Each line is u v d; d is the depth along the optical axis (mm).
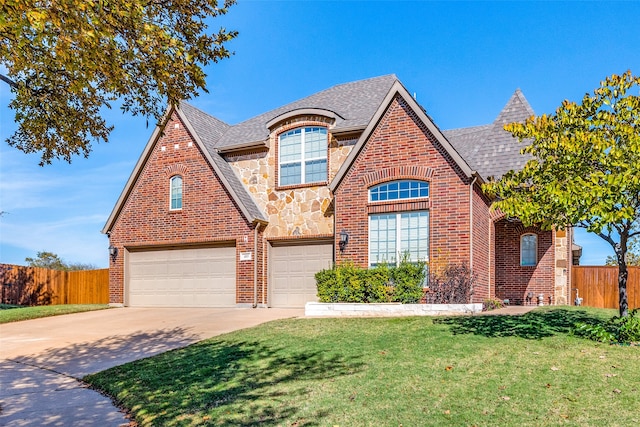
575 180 9336
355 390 7227
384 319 13219
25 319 17922
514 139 19188
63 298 26734
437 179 15445
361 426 5914
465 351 9109
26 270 26859
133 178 21656
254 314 16516
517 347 9289
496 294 19953
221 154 21141
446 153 15406
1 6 5805
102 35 6867
